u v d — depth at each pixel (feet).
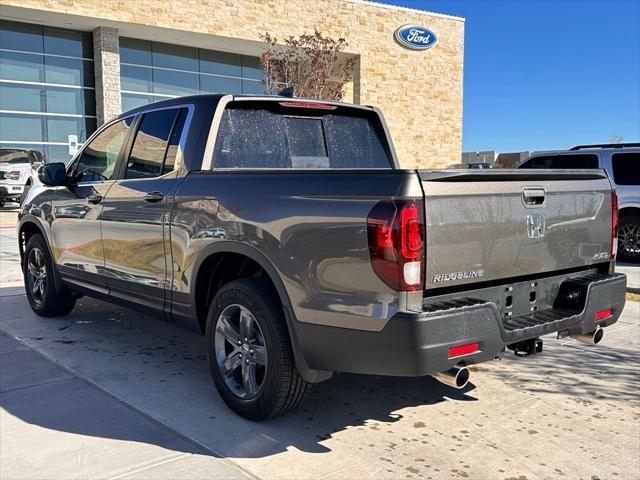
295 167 15.66
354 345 10.65
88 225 17.20
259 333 12.42
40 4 64.95
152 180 15.07
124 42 77.15
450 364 10.40
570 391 14.83
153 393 14.05
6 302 23.30
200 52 82.74
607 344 18.99
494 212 11.36
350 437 12.08
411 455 11.37
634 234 36.65
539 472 10.85
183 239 13.70
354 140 17.12
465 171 10.78
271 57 72.49
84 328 19.54
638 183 36.27
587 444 11.97
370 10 86.43
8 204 71.56
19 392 13.98
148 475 10.38
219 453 11.23
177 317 14.46
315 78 69.77
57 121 73.92
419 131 93.09
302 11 80.79
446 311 10.28
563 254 12.97
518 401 14.14
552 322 12.01
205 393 14.11
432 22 92.43
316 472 10.64
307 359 11.43
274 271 11.69
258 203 12.09
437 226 10.41
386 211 10.15
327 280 10.87
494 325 10.87
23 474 10.37
